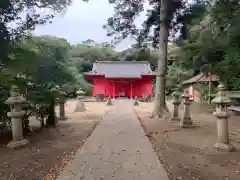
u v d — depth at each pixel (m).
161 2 8.09
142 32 9.08
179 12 8.13
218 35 5.17
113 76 21.75
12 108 4.23
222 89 3.95
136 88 23.17
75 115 9.05
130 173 2.77
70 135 5.13
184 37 7.96
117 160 3.25
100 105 14.51
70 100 18.83
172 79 16.64
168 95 20.34
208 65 6.44
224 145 3.84
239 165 3.12
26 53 3.81
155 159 3.30
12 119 4.06
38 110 5.59
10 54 3.72
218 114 3.89
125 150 3.76
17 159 3.40
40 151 3.82
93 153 3.59
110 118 7.88
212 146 4.12
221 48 5.18
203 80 13.00
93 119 7.82
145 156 3.44
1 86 4.30
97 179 2.59
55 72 5.86
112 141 4.39
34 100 4.96
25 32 4.32
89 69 30.22
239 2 4.69
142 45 9.40
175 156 3.54
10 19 3.96
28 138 4.75
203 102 11.79
